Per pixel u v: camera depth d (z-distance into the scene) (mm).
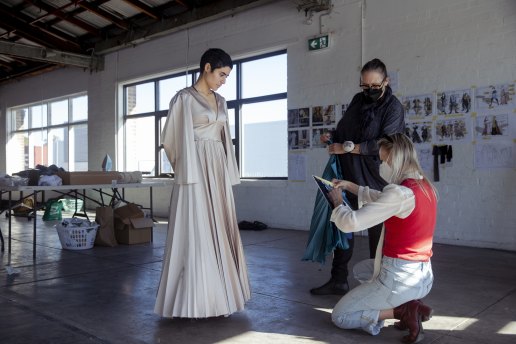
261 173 7184
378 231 2922
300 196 6531
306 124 6441
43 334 2430
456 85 5113
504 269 3914
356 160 2887
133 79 9148
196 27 7883
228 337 2369
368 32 5828
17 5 9102
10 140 12789
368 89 2785
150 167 9039
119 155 9484
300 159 6512
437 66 5254
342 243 2957
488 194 4902
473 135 4992
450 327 2482
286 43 6648
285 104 6867
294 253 4758
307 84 6434
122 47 9172
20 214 7465
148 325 2568
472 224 5020
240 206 7250
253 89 7242
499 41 4824
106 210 5359
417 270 2168
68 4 8273
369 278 2461
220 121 2713
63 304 2988
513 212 4750
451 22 5156
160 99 8859
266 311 2797
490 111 4879
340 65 6098
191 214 2566
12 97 12570
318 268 4023
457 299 3021
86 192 10008
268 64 7051
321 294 3145
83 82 10320
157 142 8914
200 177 2607
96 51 9672
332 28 6164
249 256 4598
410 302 2227
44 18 9367
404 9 5516
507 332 2410
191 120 2574
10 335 2412
